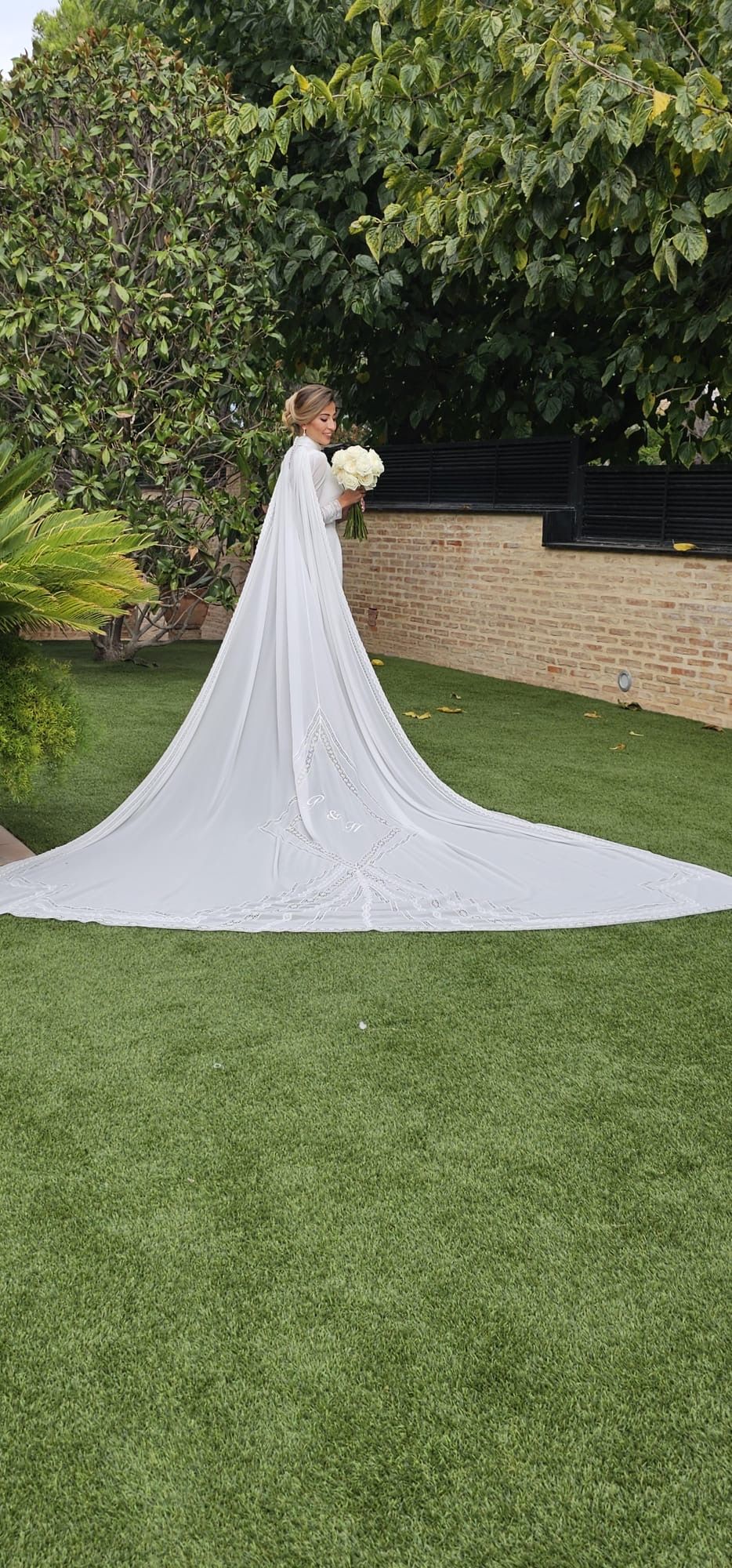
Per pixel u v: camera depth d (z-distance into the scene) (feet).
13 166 28.40
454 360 37.58
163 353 29.76
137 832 16.08
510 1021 11.33
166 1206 8.20
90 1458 6.03
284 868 15.01
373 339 37.09
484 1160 8.87
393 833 15.93
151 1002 11.63
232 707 16.53
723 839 17.85
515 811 19.15
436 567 36.47
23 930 13.56
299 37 34.09
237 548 33.19
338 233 34.17
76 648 37.99
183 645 39.75
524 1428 6.26
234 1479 5.90
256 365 32.83
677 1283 7.49
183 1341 6.88
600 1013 11.54
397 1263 7.64
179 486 31.14
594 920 13.99
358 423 41.52
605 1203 8.36
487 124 23.85
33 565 14.93
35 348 29.71
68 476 31.27
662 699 29.09
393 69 23.45
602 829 18.28
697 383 27.86
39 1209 8.13
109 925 13.71
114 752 22.58
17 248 28.30
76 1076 10.07
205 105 30.40
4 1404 6.39
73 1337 6.90
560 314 33.45
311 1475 5.93
